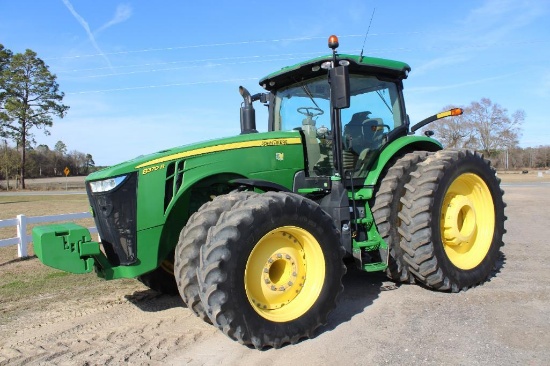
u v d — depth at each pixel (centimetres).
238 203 381
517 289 505
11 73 5025
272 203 376
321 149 509
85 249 395
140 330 429
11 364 363
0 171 5666
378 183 513
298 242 404
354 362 343
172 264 520
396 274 498
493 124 5200
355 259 463
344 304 474
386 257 476
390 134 537
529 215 1186
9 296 568
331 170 509
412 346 366
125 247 411
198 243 387
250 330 353
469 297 482
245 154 454
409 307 456
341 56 494
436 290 505
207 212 395
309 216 395
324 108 516
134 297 544
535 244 773
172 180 421
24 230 838
